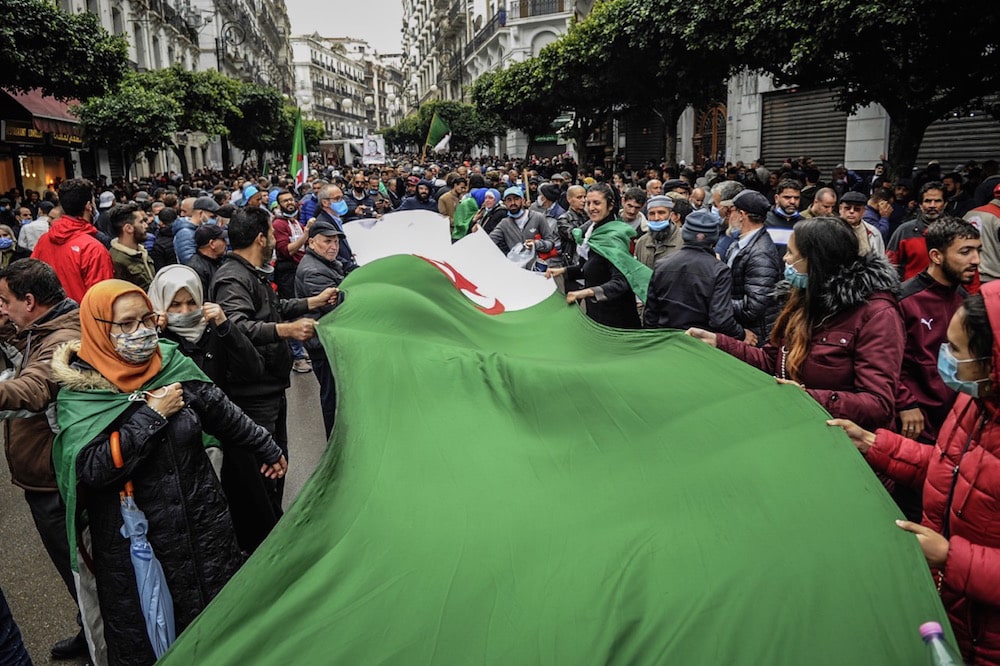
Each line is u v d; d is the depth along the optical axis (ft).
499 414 8.46
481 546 6.31
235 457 10.93
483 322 14.65
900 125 34.24
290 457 18.26
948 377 6.56
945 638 4.86
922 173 36.17
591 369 9.47
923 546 6.11
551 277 17.51
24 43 36.76
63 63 38.70
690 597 5.59
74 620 11.87
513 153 162.40
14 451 9.75
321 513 6.77
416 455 7.66
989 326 6.24
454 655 5.57
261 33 242.78
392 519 6.67
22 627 11.71
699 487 6.68
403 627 5.79
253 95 121.70
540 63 76.07
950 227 10.96
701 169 63.72
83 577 8.83
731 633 5.33
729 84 71.31
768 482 6.59
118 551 8.54
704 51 40.40
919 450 7.66
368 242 20.26
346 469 7.36
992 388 6.24
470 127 151.23
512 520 6.57
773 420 7.48
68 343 8.86
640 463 7.19
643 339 11.14
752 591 5.57
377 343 10.59
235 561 9.20
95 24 41.91
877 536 5.93
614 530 6.29
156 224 31.12
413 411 8.57
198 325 10.75
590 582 5.84
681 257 14.16
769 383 8.13
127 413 8.41
